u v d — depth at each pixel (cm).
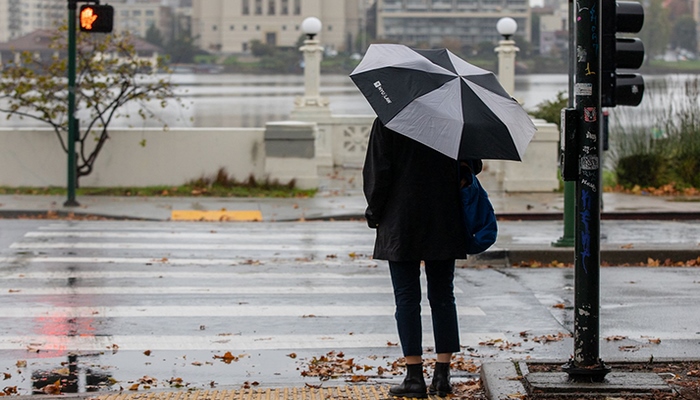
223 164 1989
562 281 1142
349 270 1208
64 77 1978
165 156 1978
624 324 911
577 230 618
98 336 865
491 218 615
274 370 757
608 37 1103
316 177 1986
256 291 1072
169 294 1051
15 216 1692
